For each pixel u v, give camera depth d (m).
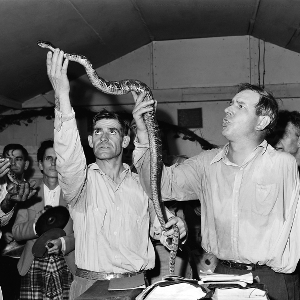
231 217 2.27
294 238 2.25
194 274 3.50
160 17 5.23
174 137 6.08
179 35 5.98
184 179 2.44
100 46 5.45
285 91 5.95
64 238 3.09
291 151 3.62
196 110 6.14
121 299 1.96
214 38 6.13
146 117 2.29
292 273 2.34
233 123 2.28
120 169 2.56
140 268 2.33
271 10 4.79
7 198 2.75
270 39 5.88
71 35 4.70
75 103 6.25
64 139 2.19
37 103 6.25
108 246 2.33
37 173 5.74
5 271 3.45
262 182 2.25
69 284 3.34
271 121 2.32
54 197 3.48
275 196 2.24
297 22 4.77
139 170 2.38
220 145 6.07
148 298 1.76
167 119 6.18
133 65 6.21
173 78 6.17
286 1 4.36
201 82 6.13
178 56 6.16
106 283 2.22
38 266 3.29
